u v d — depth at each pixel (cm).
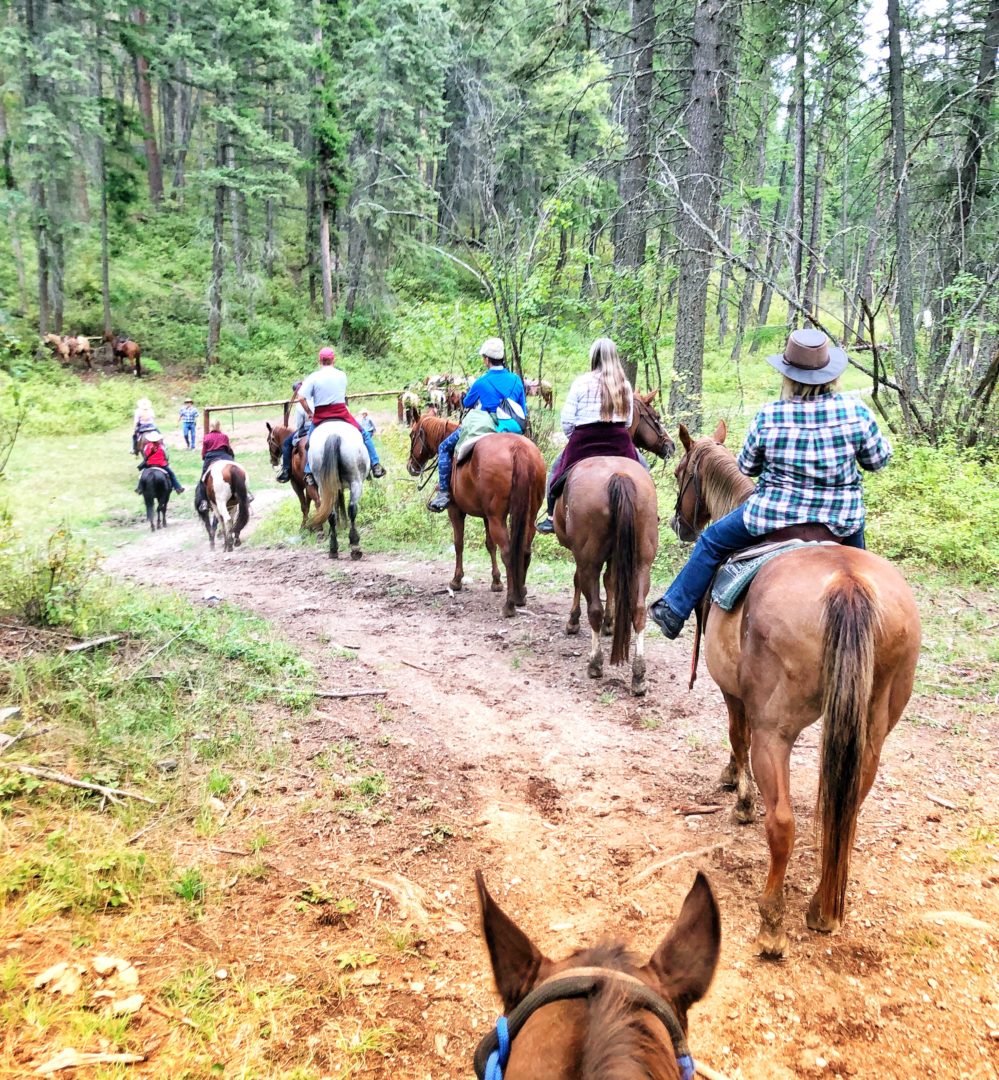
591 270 1382
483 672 693
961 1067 301
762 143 2514
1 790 400
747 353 2786
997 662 665
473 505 861
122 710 504
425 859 423
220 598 941
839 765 310
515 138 2777
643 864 428
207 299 3597
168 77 3297
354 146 3762
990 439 1222
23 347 831
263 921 363
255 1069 286
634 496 596
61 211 3288
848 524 380
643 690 641
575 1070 125
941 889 398
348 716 582
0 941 318
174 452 2620
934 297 1430
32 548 679
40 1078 267
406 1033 312
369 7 3566
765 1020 324
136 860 375
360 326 3922
